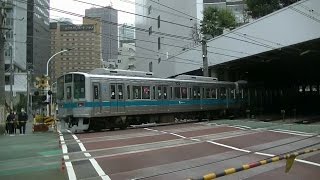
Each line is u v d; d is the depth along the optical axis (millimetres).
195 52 47312
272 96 52125
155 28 62531
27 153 16266
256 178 11102
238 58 39000
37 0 32812
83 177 11242
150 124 32625
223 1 55969
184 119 34875
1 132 25547
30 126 38719
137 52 72000
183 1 53375
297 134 22922
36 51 61062
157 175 11438
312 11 30062
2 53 25844
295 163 13492
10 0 31906
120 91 27906
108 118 27594
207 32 48062
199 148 17250
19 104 55625
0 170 12461
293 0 41031
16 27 56094
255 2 43812
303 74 58719
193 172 11914
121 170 12258
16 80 62219
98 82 26438
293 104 63125
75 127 26438
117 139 20844
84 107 25750
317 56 39469
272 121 35812
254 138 20984
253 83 45562
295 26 31875
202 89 36312
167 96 32062
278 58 39906
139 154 15555
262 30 35531
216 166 12953
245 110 42844
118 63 98062
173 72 54375
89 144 18875
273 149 17031
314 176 11516
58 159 14562
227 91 39906
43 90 33719
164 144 18578
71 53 45406
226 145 18234
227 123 31297
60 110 27406
